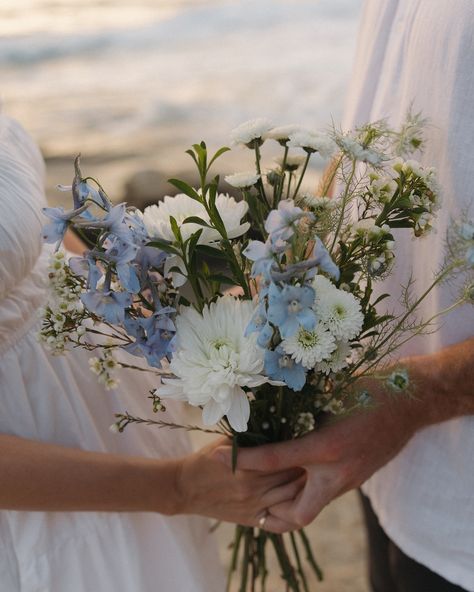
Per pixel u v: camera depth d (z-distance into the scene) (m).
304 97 7.34
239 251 0.99
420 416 1.12
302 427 1.08
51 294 0.95
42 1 11.10
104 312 0.89
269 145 5.09
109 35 9.62
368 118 1.26
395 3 1.20
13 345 1.12
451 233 0.93
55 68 8.64
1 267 1.03
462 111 1.04
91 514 1.23
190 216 0.95
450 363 1.08
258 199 1.00
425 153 1.12
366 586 2.07
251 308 0.93
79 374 1.22
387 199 0.96
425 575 1.31
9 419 1.12
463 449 1.16
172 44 9.27
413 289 1.19
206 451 1.17
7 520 1.17
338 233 0.99
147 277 0.92
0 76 8.42
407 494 1.25
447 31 1.05
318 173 4.98
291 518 1.18
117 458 1.14
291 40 9.02
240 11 10.41
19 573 1.18
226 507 1.20
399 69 1.18
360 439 1.10
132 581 1.25
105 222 0.86
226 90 7.62
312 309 0.88
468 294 0.95
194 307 0.97
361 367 1.17
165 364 1.14
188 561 1.34
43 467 1.08
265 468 1.12
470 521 1.18
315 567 1.34
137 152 6.39
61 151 6.50
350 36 9.04
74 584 1.21
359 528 2.29
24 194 1.10
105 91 7.84
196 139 6.65
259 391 1.05
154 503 1.16
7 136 1.20
